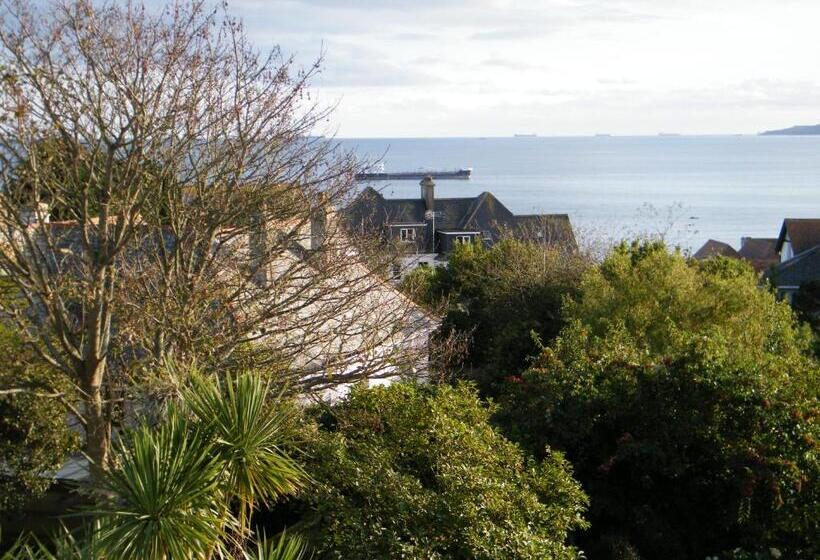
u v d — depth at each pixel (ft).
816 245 156.97
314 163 39.40
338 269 38.70
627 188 508.12
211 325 36.70
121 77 32.76
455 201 180.04
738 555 34.91
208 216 36.63
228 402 24.58
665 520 37.50
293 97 39.27
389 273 44.47
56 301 31.73
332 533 27.71
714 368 38.09
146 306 34.22
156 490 21.16
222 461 23.36
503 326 77.92
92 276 32.48
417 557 24.85
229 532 29.99
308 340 40.98
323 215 39.42
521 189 484.74
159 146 33.88
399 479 27.58
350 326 39.55
